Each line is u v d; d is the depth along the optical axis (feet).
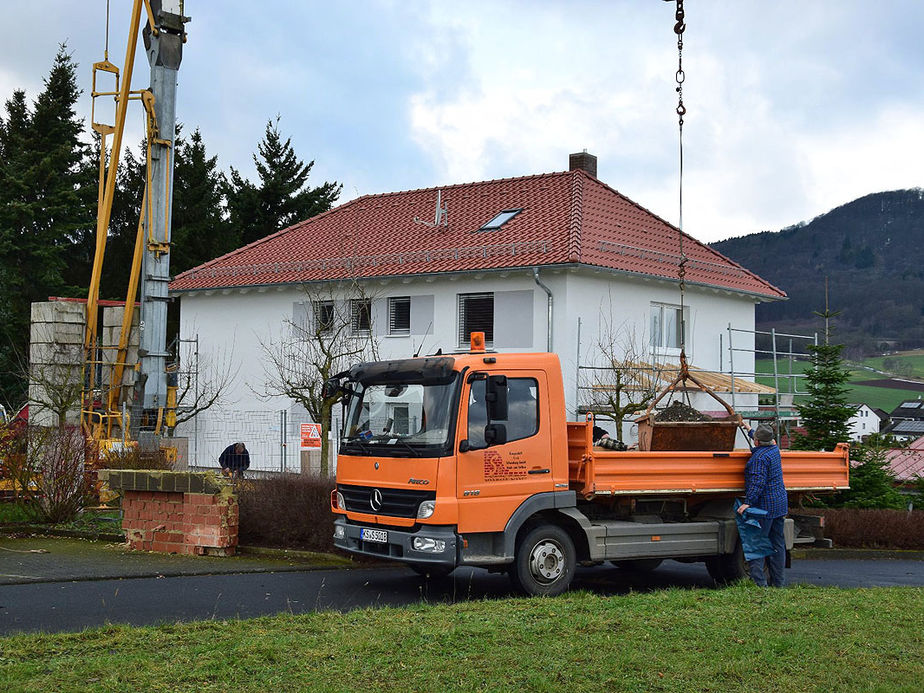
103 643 23.62
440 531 33.06
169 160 70.69
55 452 50.90
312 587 36.19
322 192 191.83
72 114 177.27
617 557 36.63
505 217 93.86
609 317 83.87
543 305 81.20
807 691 20.92
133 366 72.90
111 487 44.34
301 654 22.79
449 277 85.92
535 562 34.76
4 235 156.56
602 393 77.61
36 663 21.71
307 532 44.83
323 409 68.80
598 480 35.58
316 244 103.50
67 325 72.69
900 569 53.26
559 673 21.65
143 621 28.27
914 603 30.86
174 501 43.78
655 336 90.94
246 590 34.71
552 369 35.68
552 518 35.91
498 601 30.58
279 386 89.25
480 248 85.87
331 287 88.17
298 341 94.27
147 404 68.74
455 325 85.66
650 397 71.15
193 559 41.73
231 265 103.30
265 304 98.07
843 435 74.23
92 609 30.09
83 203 166.91
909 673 22.38
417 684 20.70
